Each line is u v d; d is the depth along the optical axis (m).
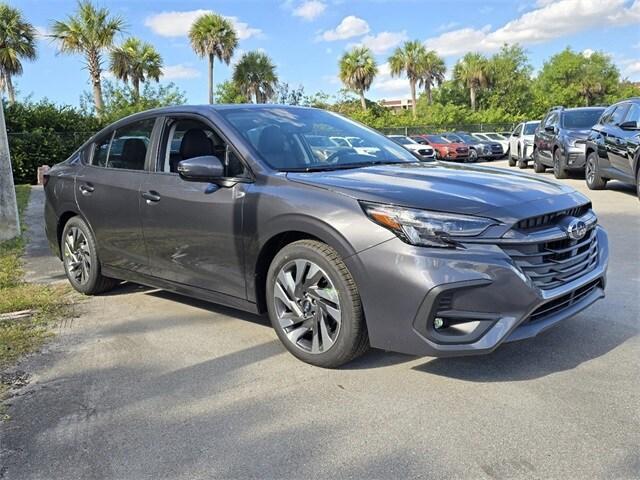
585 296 3.61
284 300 3.63
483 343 3.02
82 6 32.59
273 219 3.56
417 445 2.68
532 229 3.17
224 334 4.20
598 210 9.05
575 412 2.91
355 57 48.78
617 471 2.44
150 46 44.19
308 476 2.49
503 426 2.81
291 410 3.05
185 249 4.19
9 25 37.84
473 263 3.00
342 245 3.25
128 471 2.59
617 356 3.54
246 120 4.25
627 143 9.95
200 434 2.86
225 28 41.03
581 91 61.81
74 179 5.27
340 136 4.51
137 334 4.27
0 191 8.09
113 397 3.28
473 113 49.78
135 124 4.86
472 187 3.40
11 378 3.57
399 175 3.66
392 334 3.16
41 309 4.88
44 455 2.73
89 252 5.16
